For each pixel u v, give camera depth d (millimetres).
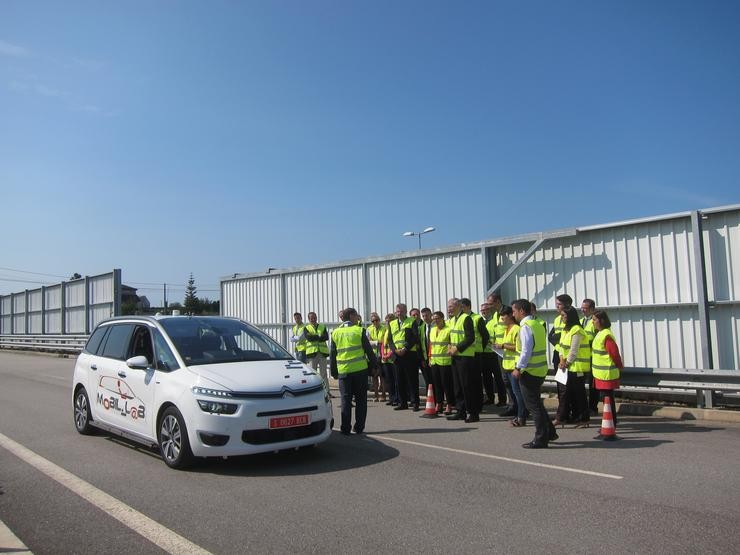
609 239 11484
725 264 10141
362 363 9156
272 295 19094
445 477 6480
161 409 7172
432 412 10914
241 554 4445
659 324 10867
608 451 7660
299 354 14516
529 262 12625
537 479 6355
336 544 4594
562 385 9641
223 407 6578
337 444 8328
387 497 5770
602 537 4629
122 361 8359
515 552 4367
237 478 6523
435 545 4535
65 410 11695
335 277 16891
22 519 5285
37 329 37031
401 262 15031
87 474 6770
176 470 6887
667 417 10148
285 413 6812
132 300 91438
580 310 11797
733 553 4281
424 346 12281
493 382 13078
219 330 8203
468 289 13586
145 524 5113
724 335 10164
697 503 5430
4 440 8750
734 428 9016
